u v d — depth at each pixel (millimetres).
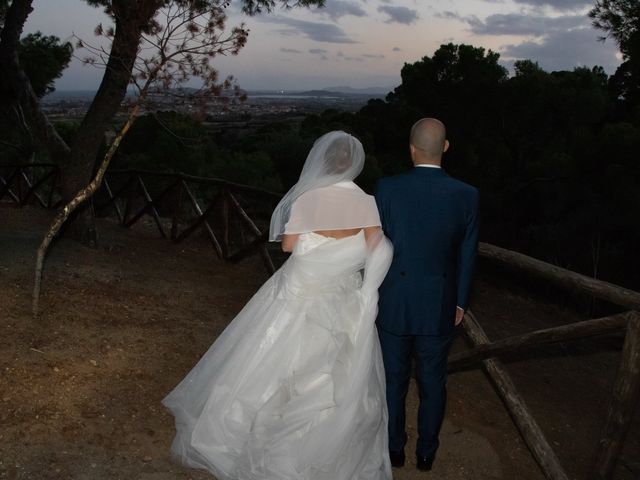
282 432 2631
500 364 3916
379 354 2855
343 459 2658
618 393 2775
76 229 6773
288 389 2684
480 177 15445
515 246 12383
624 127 11938
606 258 10586
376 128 18969
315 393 2672
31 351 3588
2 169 12773
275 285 2924
